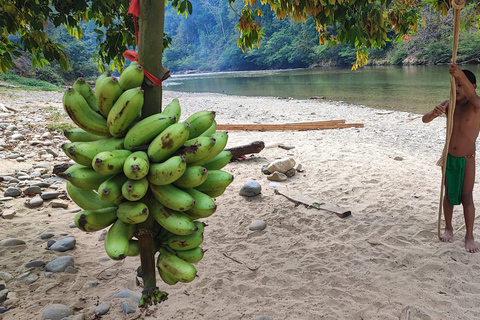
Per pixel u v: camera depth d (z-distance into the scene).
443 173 3.76
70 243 3.94
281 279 3.45
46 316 2.81
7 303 2.99
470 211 3.85
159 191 1.53
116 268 3.60
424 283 3.32
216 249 4.02
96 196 1.74
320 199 5.25
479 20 6.11
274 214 4.84
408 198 5.25
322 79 33.31
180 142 1.47
